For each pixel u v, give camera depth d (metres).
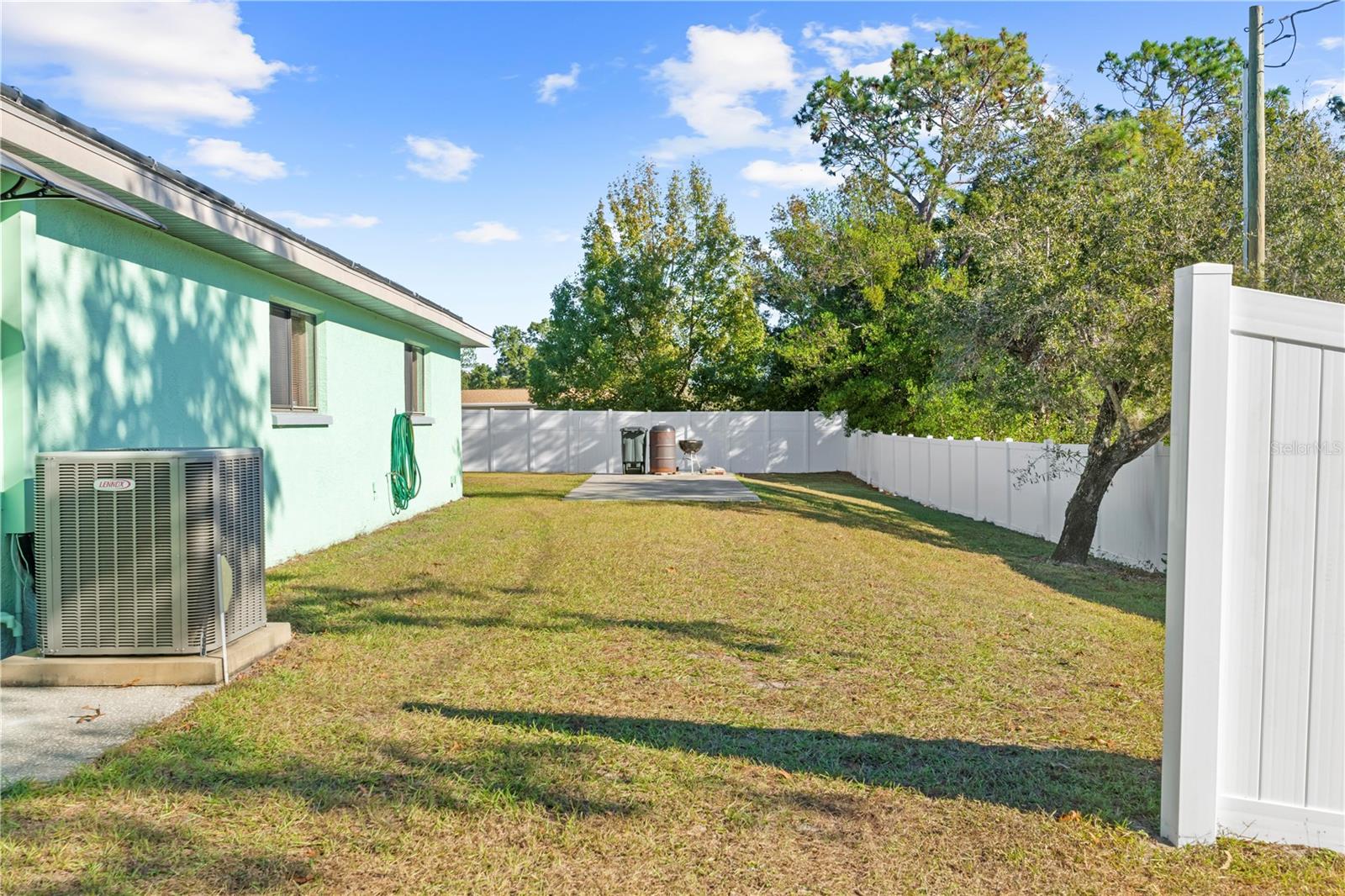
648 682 4.87
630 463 25.02
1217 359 2.98
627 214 31.34
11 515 5.00
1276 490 3.03
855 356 25.77
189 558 4.68
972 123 28.61
